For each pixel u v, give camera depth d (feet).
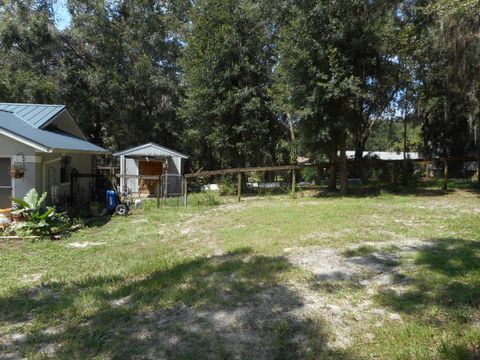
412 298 13.79
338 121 43.39
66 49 79.51
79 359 11.21
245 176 62.34
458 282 14.98
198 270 18.43
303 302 13.99
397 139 120.88
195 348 11.48
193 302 14.69
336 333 11.78
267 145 62.80
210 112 58.03
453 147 72.38
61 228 32.09
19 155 34.53
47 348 12.13
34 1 77.30
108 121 85.56
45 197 33.04
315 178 67.72
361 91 42.19
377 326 12.00
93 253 25.14
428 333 11.23
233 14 57.82
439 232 24.35
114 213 41.57
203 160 85.97
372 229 25.29
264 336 11.89
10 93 69.82
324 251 20.15
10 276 20.70
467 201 38.88
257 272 17.25
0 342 12.74
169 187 65.10
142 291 16.44
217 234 27.48
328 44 41.98
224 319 13.14
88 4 78.79
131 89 80.48
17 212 30.99
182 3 81.41
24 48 75.51
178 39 81.56
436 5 37.52
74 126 51.60
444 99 54.39
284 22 55.47
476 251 19.13
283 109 47.60
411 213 31.55
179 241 27.22
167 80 79.87
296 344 11.31
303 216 30.91
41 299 16.72
